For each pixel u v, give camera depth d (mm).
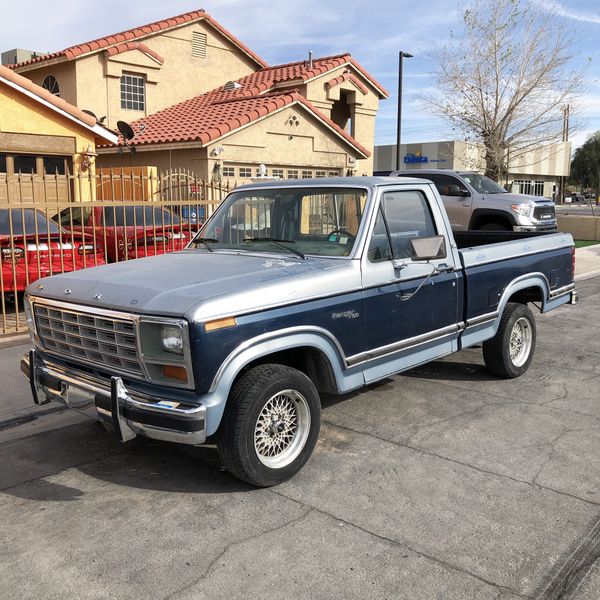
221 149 16922
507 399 5828
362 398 5855
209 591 3080
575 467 4402
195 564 3299
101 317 3969
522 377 6531
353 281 4484
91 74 19875
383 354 4754
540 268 6539
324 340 4301
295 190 5125
